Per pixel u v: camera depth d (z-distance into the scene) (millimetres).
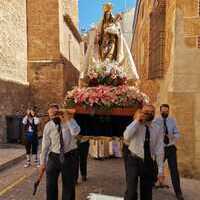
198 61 7516
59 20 19906
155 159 4777
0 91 14000
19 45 17594
